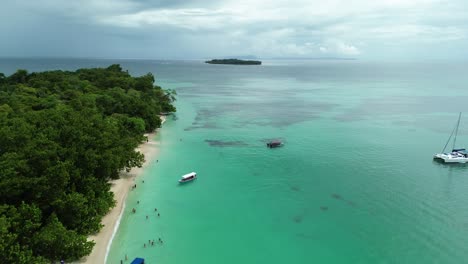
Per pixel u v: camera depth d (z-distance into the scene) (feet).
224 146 312.29
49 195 153.17
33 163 158.61
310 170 255.50
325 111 484.33
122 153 218.38
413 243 164.66
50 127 192.03
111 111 346.95
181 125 389.80
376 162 273.75
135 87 496.23
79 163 181.47
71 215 156.04
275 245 163.53
